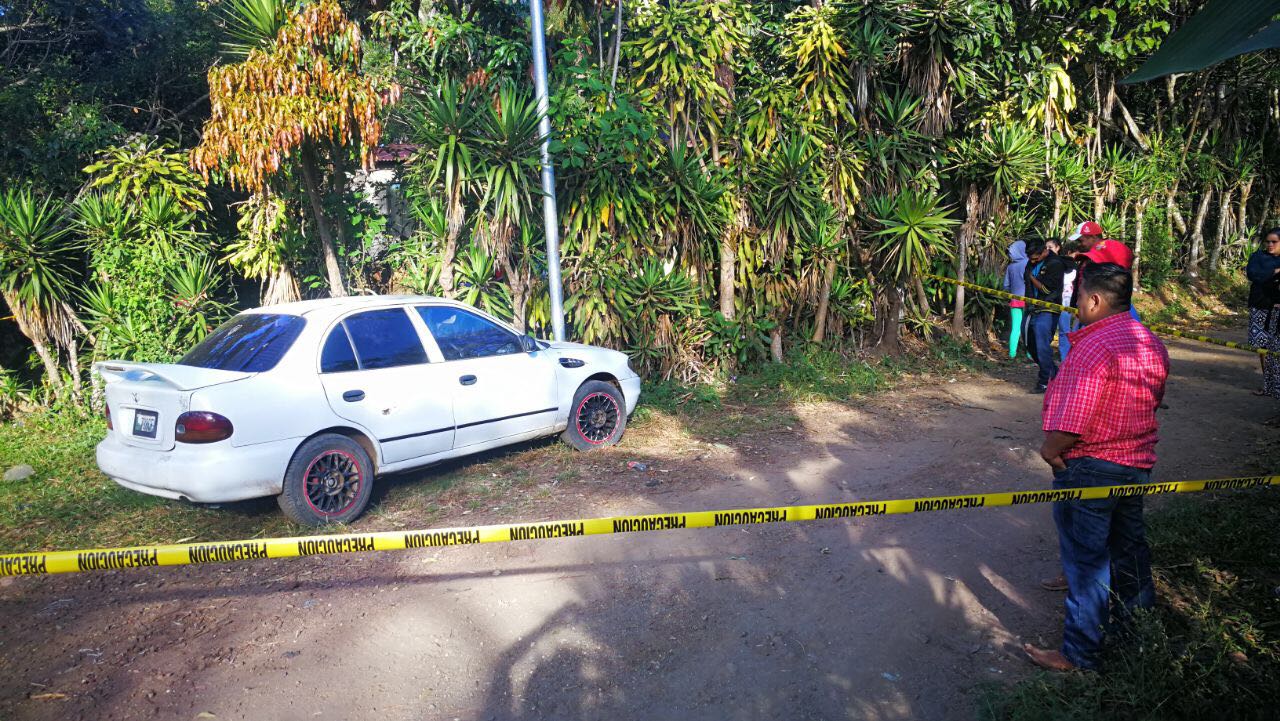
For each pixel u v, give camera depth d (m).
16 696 3.52
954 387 10.05
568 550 5.03
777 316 10.31
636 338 9.27
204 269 8.32
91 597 4.46
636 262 9.36
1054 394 3.56
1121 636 3.61
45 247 7.70
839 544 5.11
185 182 8.67
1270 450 6.85
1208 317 15.52
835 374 10.15
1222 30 1.11
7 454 6.98
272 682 3.62
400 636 4.02
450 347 6.16
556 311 8.45
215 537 5.24
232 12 8.93
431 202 8.83
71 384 7.93
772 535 5.26
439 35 9.13
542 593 4.47
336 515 5.39
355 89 7.86
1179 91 17.75
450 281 8.47
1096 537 3.48
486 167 8.08
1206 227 19.58
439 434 5.94
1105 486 3.46
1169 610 4.02
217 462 4.81
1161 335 13.65
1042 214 14.10
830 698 3.47
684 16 9.39
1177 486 3.54
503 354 6.50
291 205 9.03
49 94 10.14
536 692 3.55
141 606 4.35
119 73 11.32
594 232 8.84
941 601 4.34
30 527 5.47
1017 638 3.94
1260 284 7.84
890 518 5.55
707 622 4.14
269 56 7.70
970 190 11.75
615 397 7.37
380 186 10.05
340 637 4.02
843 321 11.05
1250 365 10.95
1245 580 4.34
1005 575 4.65
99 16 11.33
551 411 6.81
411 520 5.54
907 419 8.48
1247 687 3.33
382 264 9.91
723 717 3.35
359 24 10.16
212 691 3.56
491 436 6.36
